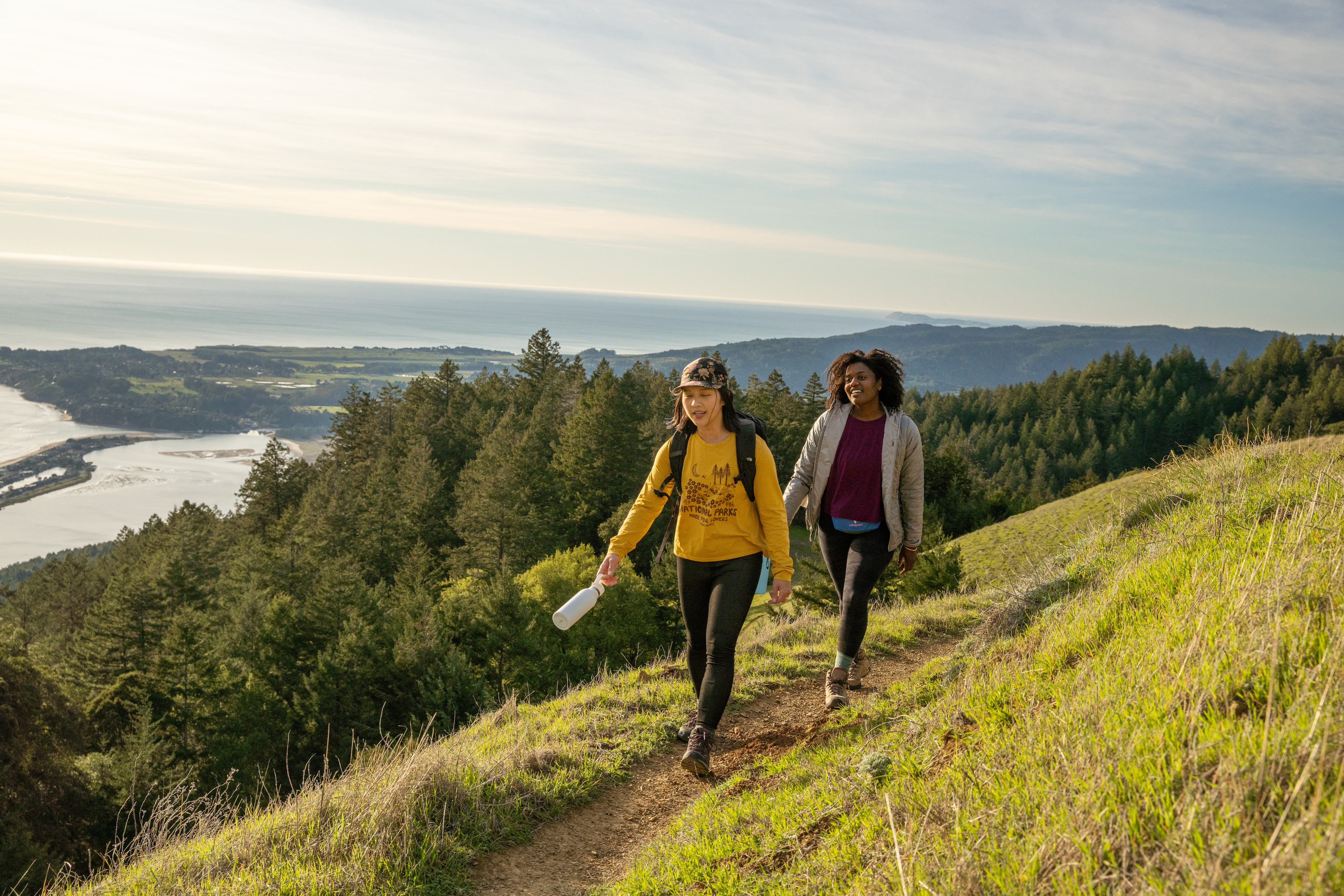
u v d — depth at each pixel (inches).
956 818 73.9
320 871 103.8
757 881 89.4
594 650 1317.7
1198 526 151.4
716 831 109.7
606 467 2438.5
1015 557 1184.8
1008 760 82.7
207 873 106.9
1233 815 54.9
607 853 120.7
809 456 163.2
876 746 118.6
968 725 106.9
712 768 146.6
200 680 1389.0
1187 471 207.9
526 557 2097.7
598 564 1494.8
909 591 653.3
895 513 156.9
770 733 159.8
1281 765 56.9
